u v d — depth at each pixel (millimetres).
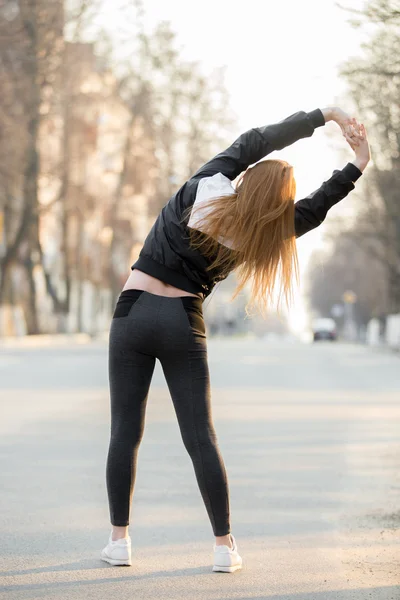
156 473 11516
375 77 18469
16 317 61062
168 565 7312
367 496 10234
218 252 6793
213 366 37188
